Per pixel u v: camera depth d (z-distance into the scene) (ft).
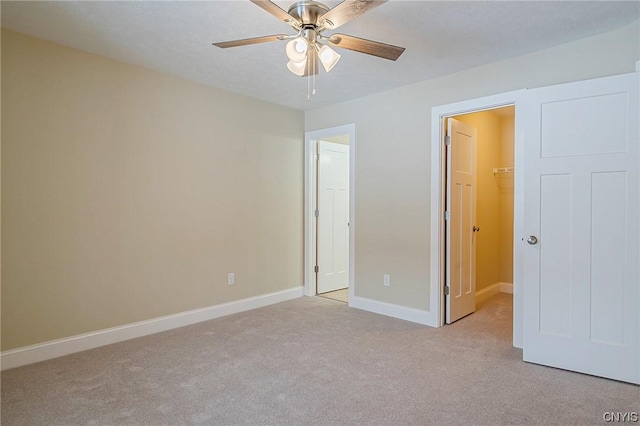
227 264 13.26
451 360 9.25
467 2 7.45
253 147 14.10
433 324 11.89
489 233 15.81
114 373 8.51
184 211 12.03
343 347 10.10
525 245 9.21
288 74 11.50
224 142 13.14
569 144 8.66
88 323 10.00
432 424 6.55
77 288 9.80
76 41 9.25
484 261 15.46
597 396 7.50
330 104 14.90
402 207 12.68
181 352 9.76
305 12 6.62
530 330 9.13
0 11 7.78
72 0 7.35
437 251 11.82
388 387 7.86
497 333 11.25
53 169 9.37
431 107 11.93
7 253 8.73
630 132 7.99
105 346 10.18
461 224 12.75
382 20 8.17
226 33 8.78
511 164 16.37
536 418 6.72
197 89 12.33
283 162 15.25
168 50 9.75
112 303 10.44
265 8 6.25
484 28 8.54
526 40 9.16
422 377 8.32
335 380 8.18
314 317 12.87
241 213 13.71
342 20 6.57
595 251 8.37
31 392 7.63
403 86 12.59
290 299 15.47
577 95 8.55
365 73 11.39
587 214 8.45
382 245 13.24
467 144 13.15
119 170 10.55
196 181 12.34
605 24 8.39
